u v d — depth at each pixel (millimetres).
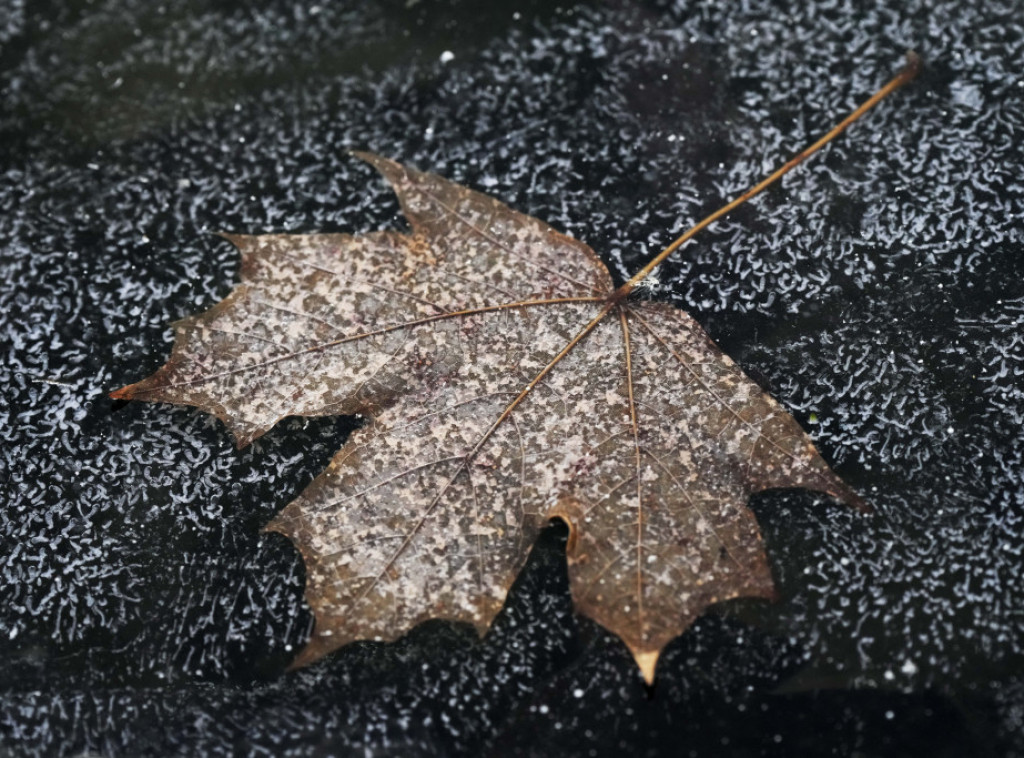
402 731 236
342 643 231
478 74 298
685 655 237
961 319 261
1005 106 283
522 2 306
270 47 306
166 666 243
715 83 291
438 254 254
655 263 261
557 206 278
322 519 237
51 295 276
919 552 242
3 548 253
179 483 255
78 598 248
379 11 309
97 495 256
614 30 300
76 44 309
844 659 235
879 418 252
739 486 236
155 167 291
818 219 272
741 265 268
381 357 247
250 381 246
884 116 283
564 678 237
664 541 232
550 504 236
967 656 235
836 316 262
